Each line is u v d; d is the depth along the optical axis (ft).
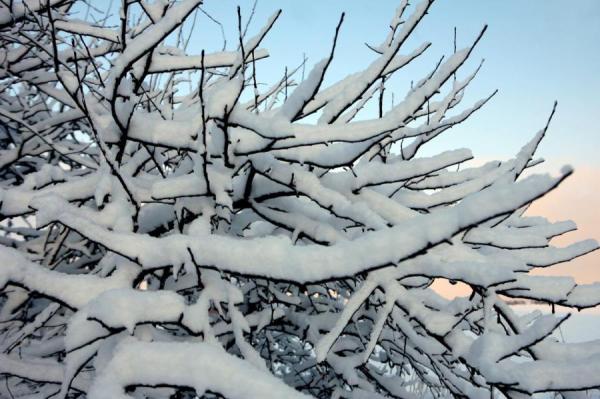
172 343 4.20
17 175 12.42
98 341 4.91
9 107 11.21
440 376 7.25
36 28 8.14
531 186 3.28
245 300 9.78
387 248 3.91
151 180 6.84
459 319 4.93
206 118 5.06
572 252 5.85
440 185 7.20
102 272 5.53
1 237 10.19
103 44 8.64
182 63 6.42
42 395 6.63
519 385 4.19
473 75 6.70
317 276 4.15
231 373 3.85
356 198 6.25
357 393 8.62
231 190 5.74
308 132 4.96
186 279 7.04
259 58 6.93
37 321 6.70
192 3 4.95
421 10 4.60
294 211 6.62
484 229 5.71
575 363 4.32
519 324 5.65
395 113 4.84
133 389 4.19
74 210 5.14
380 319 5.32
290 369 13.30
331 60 4.48
